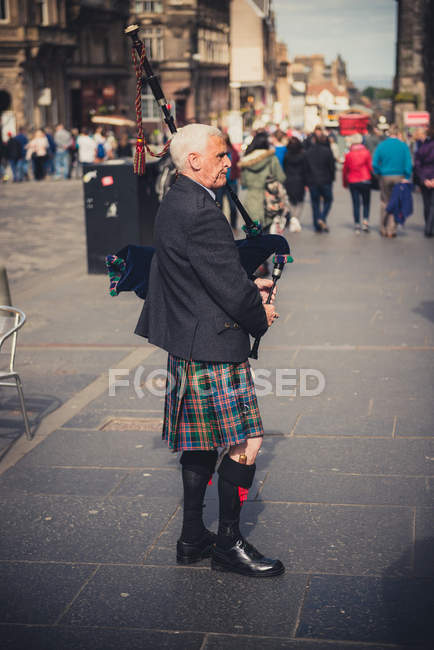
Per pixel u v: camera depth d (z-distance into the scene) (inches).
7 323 216.5
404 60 2007.9
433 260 449.4
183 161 130.9
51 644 120.8
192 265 127.7
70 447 197.2
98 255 428.8
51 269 457.1
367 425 205.5
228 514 139.3
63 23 1692.9
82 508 164.7
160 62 2345.0
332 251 492.4
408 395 227.8
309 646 118.4
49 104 1567.4
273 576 137.3
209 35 2534.5
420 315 321.7
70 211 771.4
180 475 179.8
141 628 124.3
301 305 346.0
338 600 130.0
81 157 1170.6
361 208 749.9
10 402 231.5
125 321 324.5
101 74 1964.8
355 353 270.8
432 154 521.3
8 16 1567.4
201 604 130.3
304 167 573.0
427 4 1973.4
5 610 129.8
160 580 137.9
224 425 132.7
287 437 199.2
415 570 137.9
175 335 131.8
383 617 125.0
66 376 254.7
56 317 334.3
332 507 161.8
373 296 360.2
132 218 422.3
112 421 215.0
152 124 2214.6
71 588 135.9
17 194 949.2
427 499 163.9
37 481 177.9
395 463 181.6
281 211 451.5
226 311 128.7
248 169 451.2
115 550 148.0
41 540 152.2
